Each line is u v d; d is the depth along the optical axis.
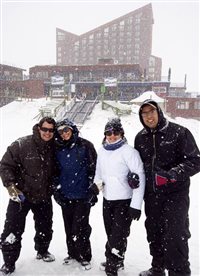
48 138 3.28
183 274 2.85
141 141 3.19
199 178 8.83
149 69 73.06
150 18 73.31
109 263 3.26
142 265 3.66
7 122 22.56
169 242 2.88
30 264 3.61
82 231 3.52
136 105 26.98
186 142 2.93
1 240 3.31
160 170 2.93
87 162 3.49
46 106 23.94
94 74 39.56
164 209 3.04
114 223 3.29
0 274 3.28
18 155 3.28
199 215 5.58
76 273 3.43
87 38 77.00
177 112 35.38
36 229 3.66
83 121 20.69
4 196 6.60
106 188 3.36
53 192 3.54
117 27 74.44
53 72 40.97
